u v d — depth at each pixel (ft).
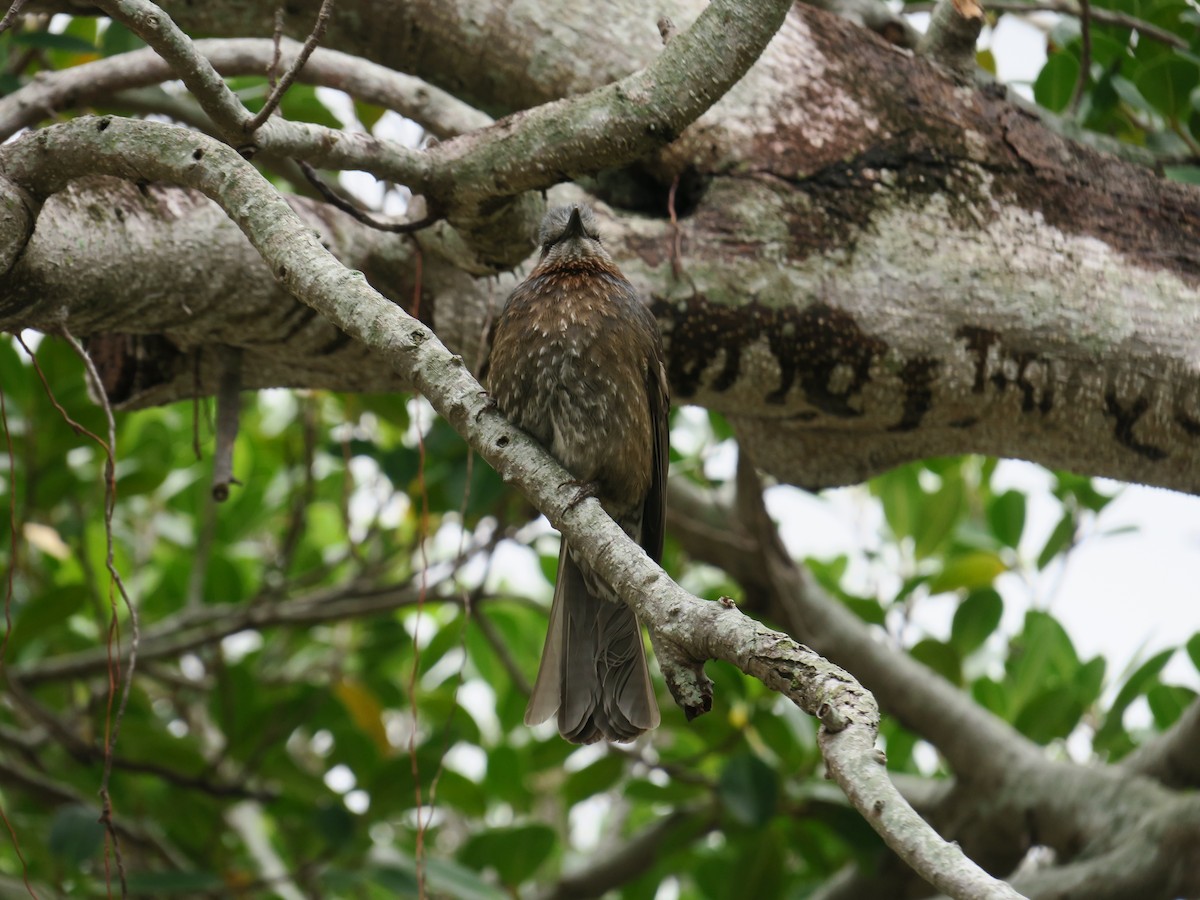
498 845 38.27
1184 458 24.90
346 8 26.04
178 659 44.86
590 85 25.34
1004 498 42.16
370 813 37.60
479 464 36.45
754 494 36.42
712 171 24.59
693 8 25.80
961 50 25.64
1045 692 38.65
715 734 38.42
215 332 23.54
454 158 21.06
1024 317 24.16
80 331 22.48
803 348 24.16
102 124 18.84
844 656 37.22
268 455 47.26
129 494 39.93
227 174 18.16
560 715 22.76
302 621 37.83
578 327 24.12
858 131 24.70
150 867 39.11
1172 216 25.45
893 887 37.04
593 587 23.90
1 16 26.53
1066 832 34.94
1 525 38.32
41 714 35.78
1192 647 38.73
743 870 38.22
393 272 24.29
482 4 25.71
